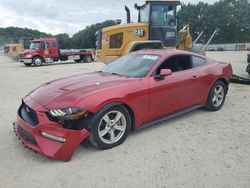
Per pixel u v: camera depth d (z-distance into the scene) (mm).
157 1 11391
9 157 3914
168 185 3170
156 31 11625
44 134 3717
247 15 73312
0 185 3230
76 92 4023
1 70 19188
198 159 3766
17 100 7676
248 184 3166
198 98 5500
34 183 3268
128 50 10859
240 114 5695
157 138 4504
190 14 69062
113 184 3215
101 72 5277
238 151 3986
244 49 50750
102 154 3967
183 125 5082
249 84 8844
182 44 12609
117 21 13008
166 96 4828
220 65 6051
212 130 4820
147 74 4684
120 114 4191
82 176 3395
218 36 69562
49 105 3803
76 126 3791
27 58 22359
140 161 3742
